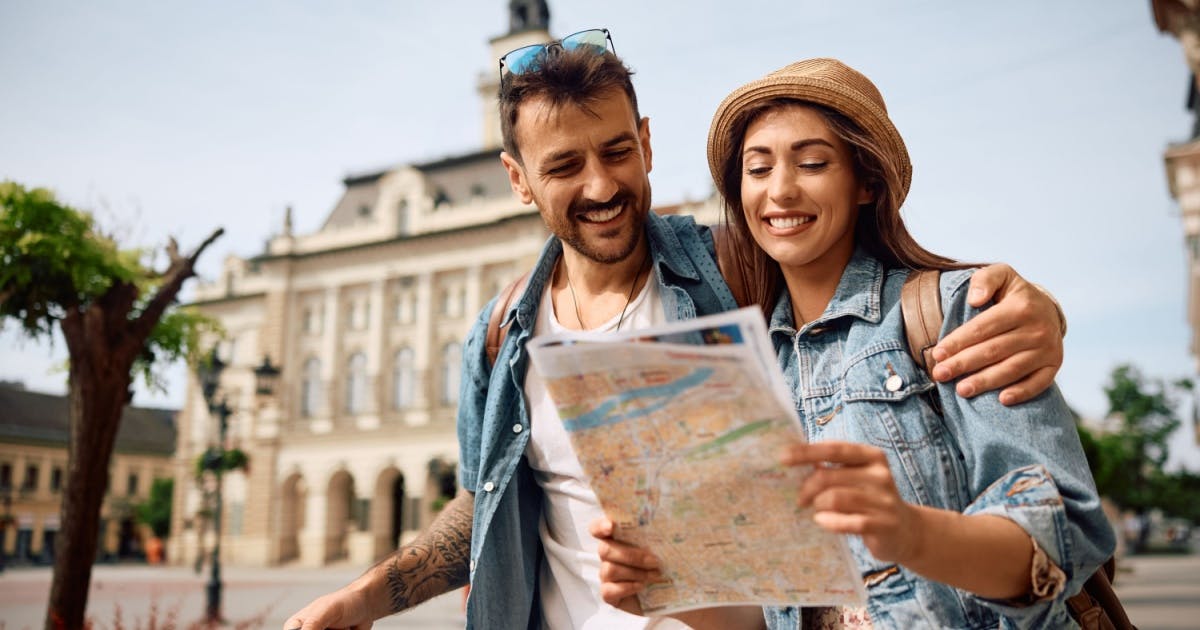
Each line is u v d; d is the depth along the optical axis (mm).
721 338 1139
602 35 1761
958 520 1064
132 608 15867
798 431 1022
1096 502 1163
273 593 20391
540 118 1652
